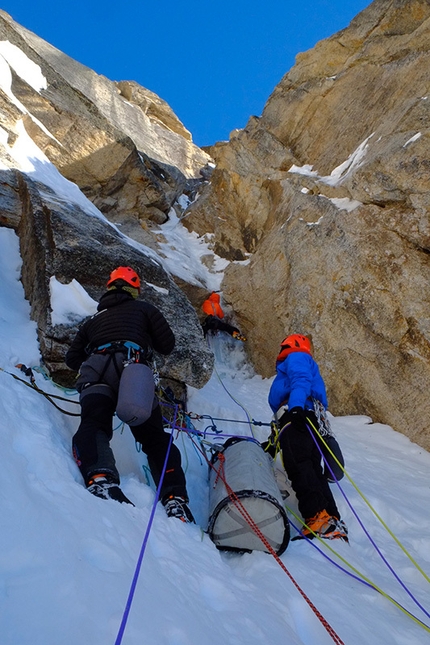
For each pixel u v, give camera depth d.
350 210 6.20
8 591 1.34
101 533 1.90
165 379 4.53
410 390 5.21
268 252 7.58
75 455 2.66
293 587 2.34
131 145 8.40
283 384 3.83
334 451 3.57
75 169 8.04
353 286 5.83
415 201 5.49
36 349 3.97
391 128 6.43
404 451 4.95
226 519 2.76
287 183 8.02
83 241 4.85
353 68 8.16
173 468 2.83
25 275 4.96
